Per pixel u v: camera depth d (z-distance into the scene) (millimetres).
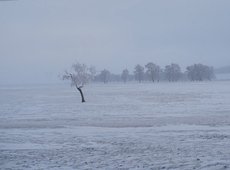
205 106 33406
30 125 22484
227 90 65875
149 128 19734
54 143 15625
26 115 29766
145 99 47188
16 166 11664
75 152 13672
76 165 11641
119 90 83250
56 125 22266
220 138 15867
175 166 11180
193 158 12156
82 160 12344
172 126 20312
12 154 13484
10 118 27375
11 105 43125
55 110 34219
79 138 16844
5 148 14633
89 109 34125
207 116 24953
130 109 32812
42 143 15680
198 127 19656
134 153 13250
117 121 23562
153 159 12203
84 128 20453
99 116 27266
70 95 66500
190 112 28234
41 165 11742
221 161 11625
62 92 84125
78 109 34531
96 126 21297
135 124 21703
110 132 18578
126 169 10992
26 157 12945
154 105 36812
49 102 47250
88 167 11352
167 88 84062
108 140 16125
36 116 28625
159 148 13992
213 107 32125
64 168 11281
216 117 24203
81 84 49812
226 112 27391
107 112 30438
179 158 12219
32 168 11367
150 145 14641
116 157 12680
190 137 16297
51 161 12281
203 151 13219
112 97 54906
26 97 63531
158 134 17453
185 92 62125
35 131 19562
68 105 40531
